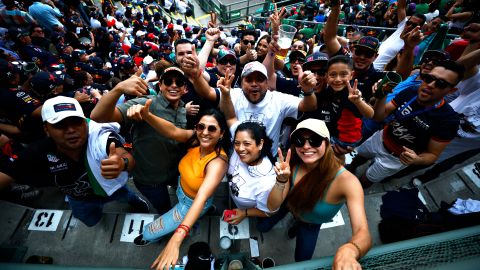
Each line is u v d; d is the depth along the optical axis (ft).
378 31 26.21
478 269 2.88
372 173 10.30
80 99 10.23
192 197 7.38
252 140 6.54
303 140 5.92
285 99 8.98
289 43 10.84
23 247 8.64
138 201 9.66
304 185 6.46
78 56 19.20
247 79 8.20
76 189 7.00
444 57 9.41
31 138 9.89
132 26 42.04
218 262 6.51
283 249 9.06
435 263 3.09
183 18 60.18
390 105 8.95
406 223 8.56
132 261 8.61
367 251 4.17
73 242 8.89
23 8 25.80
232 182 7.46
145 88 6.33
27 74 10.89
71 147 6.15
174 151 7.61
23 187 10.11
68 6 31.53
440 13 28.19
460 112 9.69
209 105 9.28
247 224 9.50
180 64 10.34
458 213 8.07
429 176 10.98
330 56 12.12
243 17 58.59
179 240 5.74
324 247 9.32
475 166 10.78
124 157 6.62
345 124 9.21
